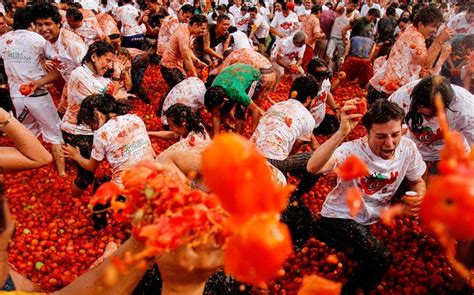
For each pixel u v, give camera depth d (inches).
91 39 291.9
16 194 197.9
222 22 337.7
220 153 25.7
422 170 134.4
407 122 155.3
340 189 132.5
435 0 463.2
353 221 132.6
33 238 171.8
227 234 42.7
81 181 177.8
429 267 156.2
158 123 268.8
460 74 261.4
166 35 314.8
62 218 186.2
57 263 160.4
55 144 217.2
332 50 408.2
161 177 46.7
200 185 78.9
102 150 159.0
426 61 228.7
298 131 169.2
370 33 351.3
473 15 259.4
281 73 338.6
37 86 206.5
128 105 170.7
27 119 217.8
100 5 474.6
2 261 62.8
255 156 26.3
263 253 26.4
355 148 128.0
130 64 291.1
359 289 137.3
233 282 97.5
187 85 224.2
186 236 42.6
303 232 157.9
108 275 36.4
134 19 390.0
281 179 132.9
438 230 25.0
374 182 129.0
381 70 242.7
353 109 114.3
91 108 159.5
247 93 231.0
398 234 172.4
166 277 58.3
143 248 55.4
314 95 178.1
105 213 175.5
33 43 206.4
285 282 150.8
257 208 26.5
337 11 401.7
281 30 451.8
